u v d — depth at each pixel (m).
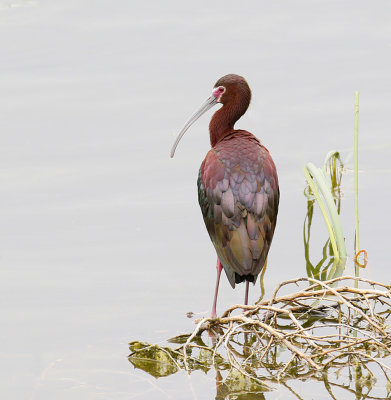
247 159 11.77
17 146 17.00
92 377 9.95
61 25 23.66
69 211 14.66
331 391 9.41
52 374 10.04
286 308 11.59
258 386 9.59
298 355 9.95
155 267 12.92
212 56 21.05
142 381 9.81
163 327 11.23
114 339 10.94
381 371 9.84
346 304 10.27
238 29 22.83
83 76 20.20
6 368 10.23
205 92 19.03
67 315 11.56
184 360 10.12
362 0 24.70
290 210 14.71
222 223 11.41
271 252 13.34
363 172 15.77
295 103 18.41
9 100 19.00
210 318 10.80
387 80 19.23
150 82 19.72
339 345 10.58
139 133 17.42
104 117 18.09
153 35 22.64
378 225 13.90
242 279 11.45
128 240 13.74
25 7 25.41
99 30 23.17
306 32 22.42
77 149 16.84
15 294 12.14
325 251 13.30
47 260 13.14
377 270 12.49
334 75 19.67
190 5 25.03
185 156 16.52
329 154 14.97
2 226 14.22
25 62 21.11
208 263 13.05
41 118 18.12
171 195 15.16
